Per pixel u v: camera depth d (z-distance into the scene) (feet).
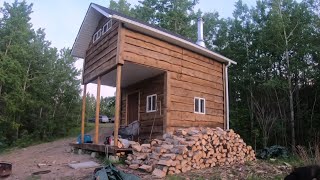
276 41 66.44
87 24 44.21
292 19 67.21
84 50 48.42
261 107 64.59
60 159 36.24
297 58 66.18
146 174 25.91
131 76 42.96
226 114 45.44
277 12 67.26
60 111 91.30
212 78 44.68
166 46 38.29
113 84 50.83
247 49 74.74
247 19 79.82
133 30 35.06
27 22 84.58
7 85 71.82
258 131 60.85
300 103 64.03
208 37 91.97
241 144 36.50
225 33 83.66
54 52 93.35
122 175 21.98
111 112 146.00
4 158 45.19
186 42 39.19
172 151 28.55
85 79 46.29
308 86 64.90
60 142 70.13
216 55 44.34
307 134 58.85
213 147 32.24
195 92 41.19
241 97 74.90
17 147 67.67
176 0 92.43
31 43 85.56
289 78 62.95
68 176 26.13
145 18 91.30
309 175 12.87
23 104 75.00
